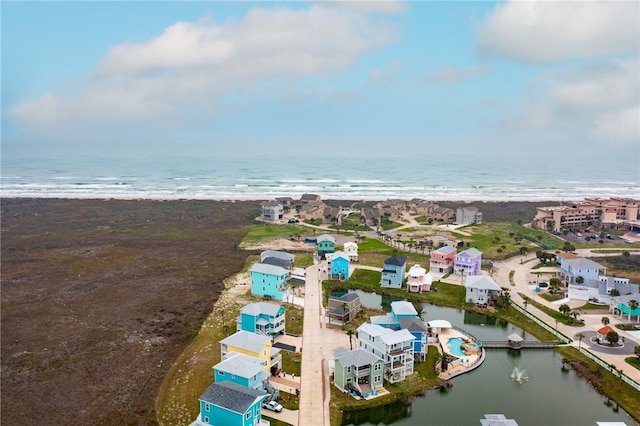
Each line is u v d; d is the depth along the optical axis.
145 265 136.50
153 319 98.25
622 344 87.31
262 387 66.94
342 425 65.31
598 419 66.44
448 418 66.50
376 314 101.44
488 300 109.31
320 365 79.06
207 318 98.50
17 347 85.94
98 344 86.88
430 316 104.62
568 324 96.94
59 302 107.88
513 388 74.56
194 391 70.69
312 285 120.00
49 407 67.38
